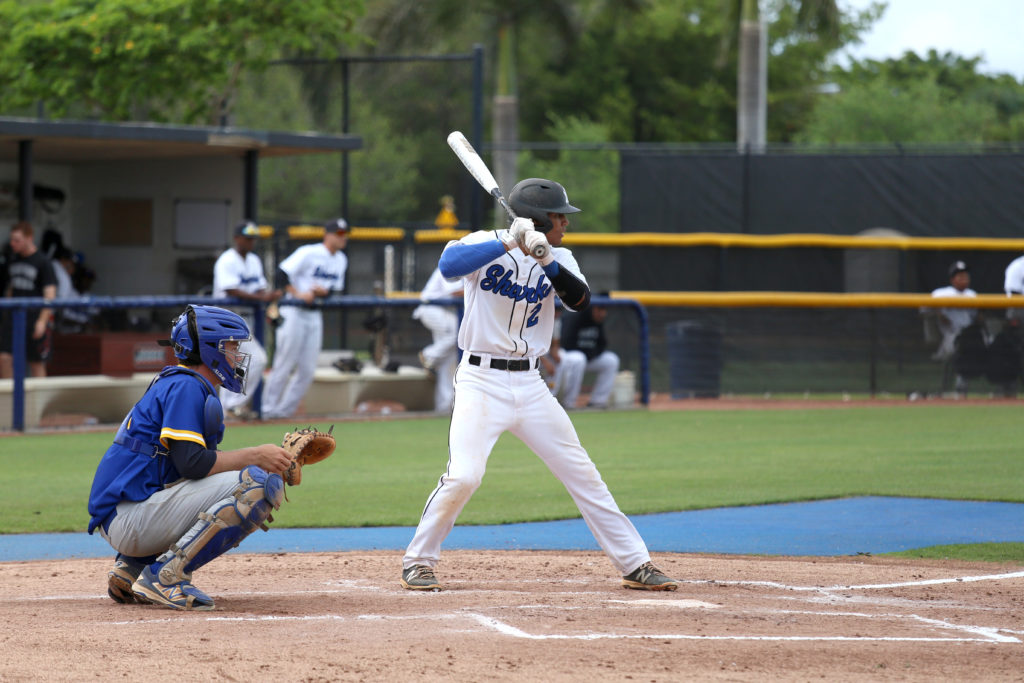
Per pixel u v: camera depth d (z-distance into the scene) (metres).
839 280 77.75
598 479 20.89
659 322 62.38
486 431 20.17
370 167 160.50
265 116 150.00
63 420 49.44
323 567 23.27
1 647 15.44
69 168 62.56
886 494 33.06
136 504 18.39
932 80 155.50
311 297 49.72
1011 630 17.44
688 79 186.88
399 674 14.13
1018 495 32.72
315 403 53.69
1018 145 93.19
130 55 71.19
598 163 158.88
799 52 183.62
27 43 71.62
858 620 18.02
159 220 62.12
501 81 127.00
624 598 19.83
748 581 21.88
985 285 77.25
